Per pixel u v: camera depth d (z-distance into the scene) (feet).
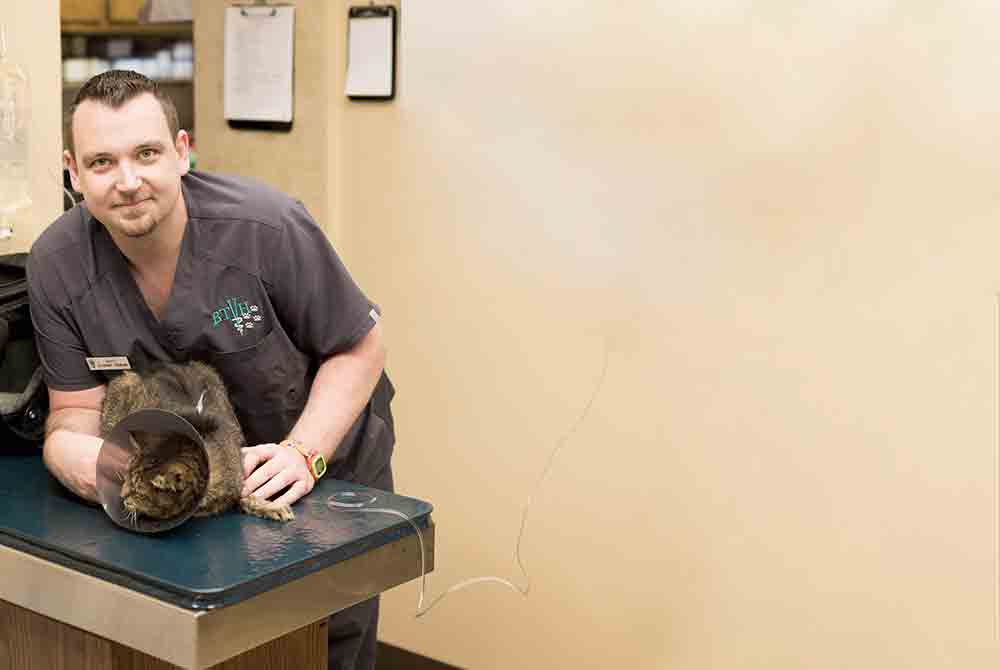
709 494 9.09
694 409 9.09
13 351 6.37
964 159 7.88
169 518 5.00
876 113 8.15
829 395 8.53
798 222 8.52
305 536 5.09
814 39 8.32
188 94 14.47
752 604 9.00
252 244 5.98
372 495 5.76
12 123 7.22
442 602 10.46
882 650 8.51
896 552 8.39
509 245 9.80
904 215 8.13
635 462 9.39
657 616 9.42
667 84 8.93
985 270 7.88
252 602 4.60
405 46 10.05
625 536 9.50
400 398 10.51
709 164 8.82
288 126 10.62
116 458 5.10
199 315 6.00
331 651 6.94
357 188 10.50
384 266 10.46
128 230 5.44
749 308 8.78
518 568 10.05
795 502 8.75
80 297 5.98
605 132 9.24
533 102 9.53
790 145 8.49
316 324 6.24
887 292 8.24
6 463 6.24
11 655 5.50
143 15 12.05
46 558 4.91
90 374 6.16
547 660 9.98
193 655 4.40
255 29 10.58
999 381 7.89
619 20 9.07
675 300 9.09
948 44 7.86
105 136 5.25
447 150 9.98
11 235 7.23
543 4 9.38
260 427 6.54
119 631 4.64
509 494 10.03
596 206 9.35
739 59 8.62
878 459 8.39
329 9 10.27
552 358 9.70
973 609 8.14
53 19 7.45
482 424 10.10
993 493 7.99
